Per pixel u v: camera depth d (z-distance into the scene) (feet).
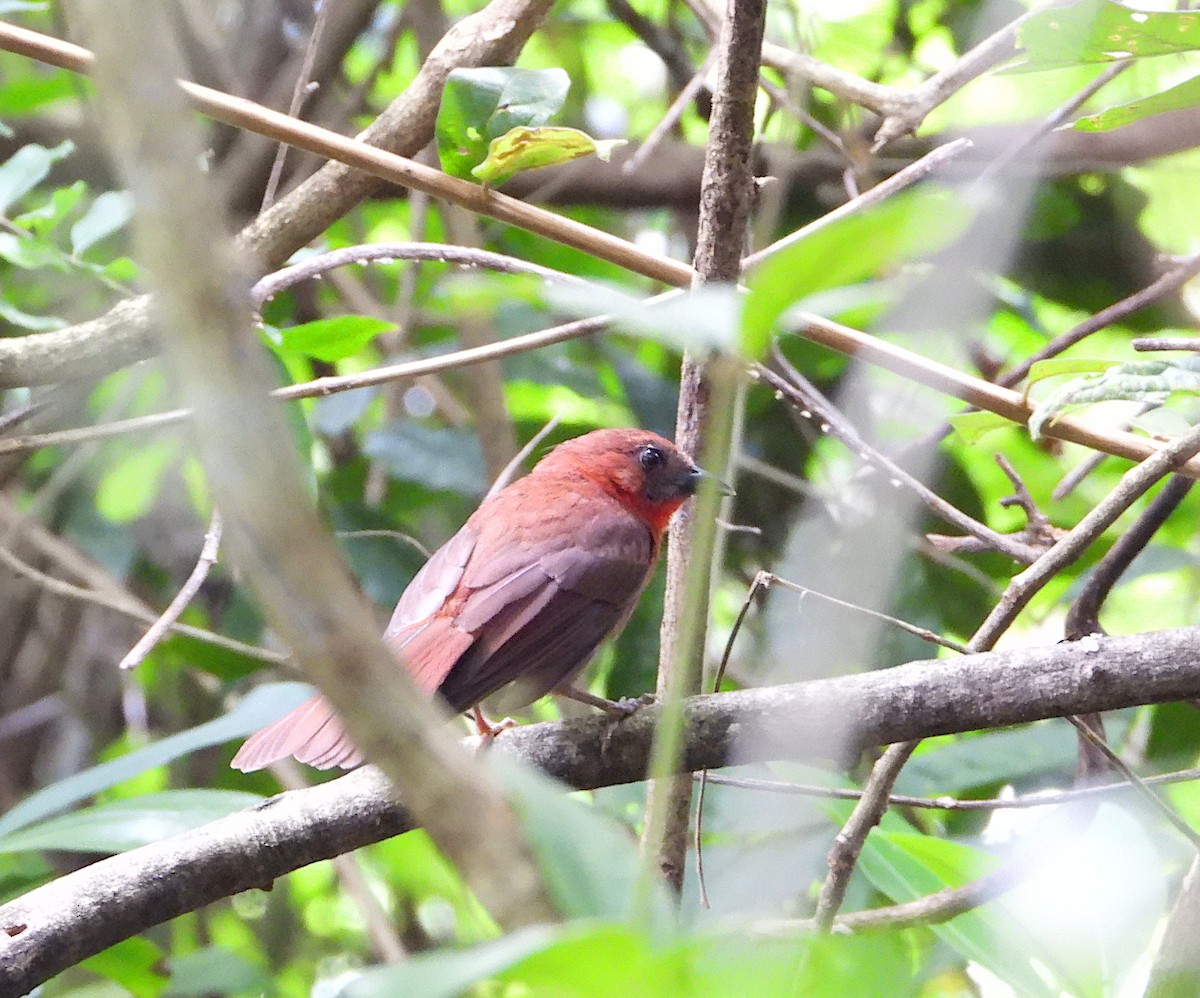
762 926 20.25
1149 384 20.02
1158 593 35.19
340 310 41.96
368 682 5.64
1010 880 20.98
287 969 39.06
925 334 31.01
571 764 20.44
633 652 33.78
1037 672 18.31
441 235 41.27
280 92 35.99
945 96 25.72
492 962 5.93
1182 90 19.12
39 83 31.68
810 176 35.78
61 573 39.45
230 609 34.58
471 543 26.03
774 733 19.10
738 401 20.89
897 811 28.53
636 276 40.34
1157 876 20.52
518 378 37.52
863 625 28.68
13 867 31.65
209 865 18.42
